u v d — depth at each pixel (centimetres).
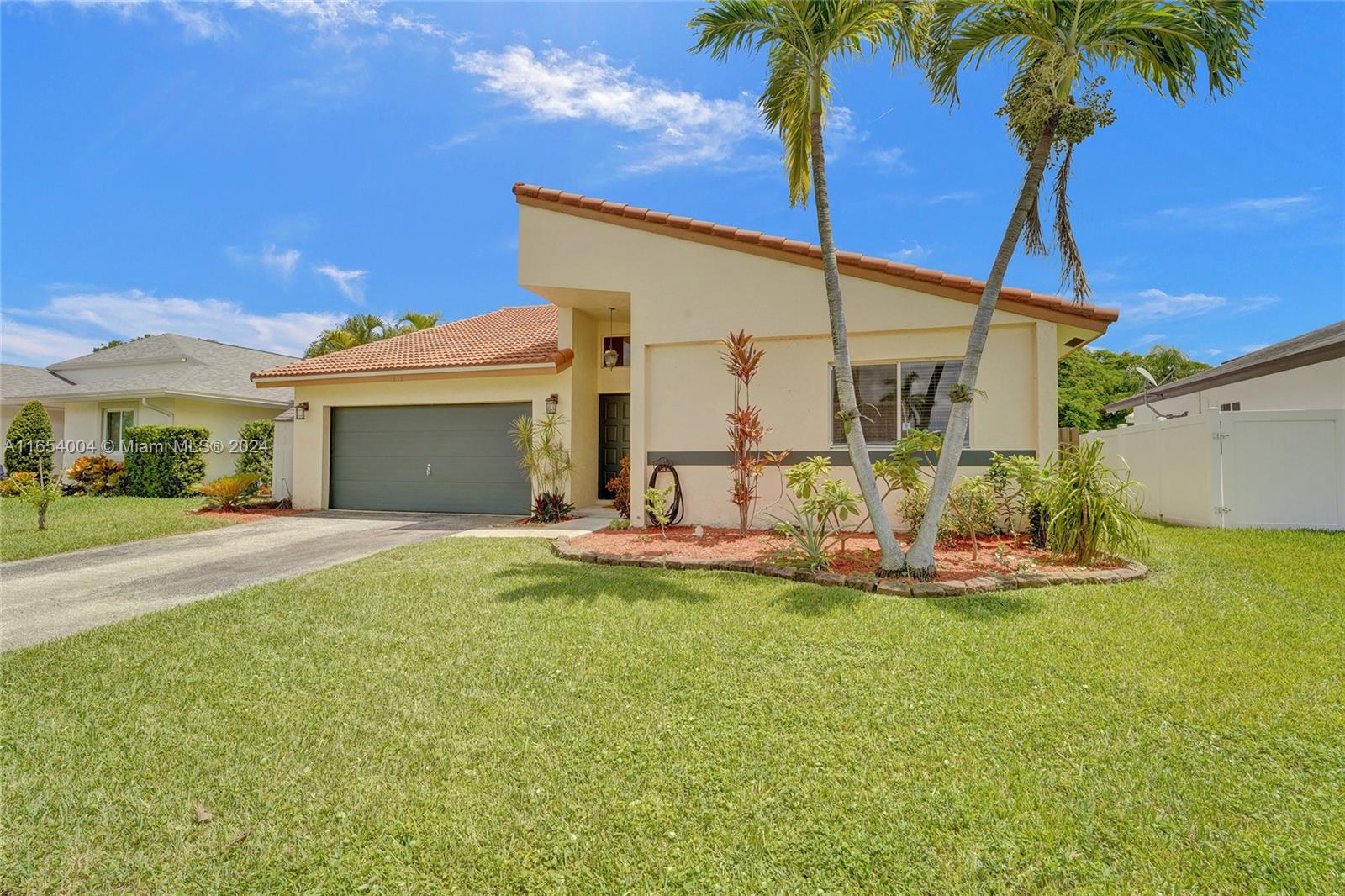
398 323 2967
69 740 310
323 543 927
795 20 640
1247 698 336
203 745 304
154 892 209
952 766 275
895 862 216
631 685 364
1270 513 944
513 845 228
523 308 1814
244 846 229
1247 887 204
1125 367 3497
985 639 432
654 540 862
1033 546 766
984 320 630
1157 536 855
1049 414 827
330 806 253
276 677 387
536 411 1225
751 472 889
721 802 251
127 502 1561
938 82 678
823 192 668
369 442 1358
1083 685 355
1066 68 595
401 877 213
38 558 841
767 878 210
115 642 455
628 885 208
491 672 388
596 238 1023
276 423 1456
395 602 554
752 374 938
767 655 408
